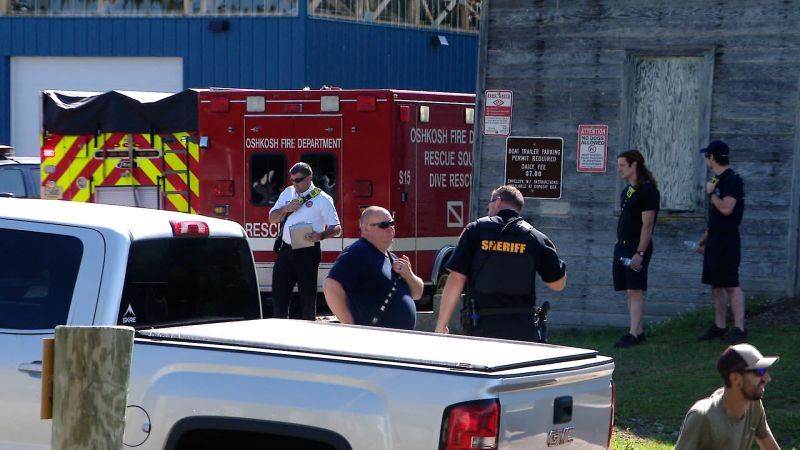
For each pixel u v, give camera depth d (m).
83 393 14.23
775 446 20.28
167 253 21.16
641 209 39.31
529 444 17.47
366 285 26.30
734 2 42.88
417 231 49.66
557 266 26.22
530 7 45.34
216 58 84.25
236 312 22.95
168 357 18.41
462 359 17.89
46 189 53.41
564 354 19.36
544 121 45.50
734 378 19.17
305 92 48.91
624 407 32.53
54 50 88.44
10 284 20.22
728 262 38.03
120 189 52.44
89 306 19.66
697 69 43.91
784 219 42.47
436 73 94.31
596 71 44.81
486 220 26.12
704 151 38.09
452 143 51.50
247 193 49.84
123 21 86.50
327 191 48.78
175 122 51.03
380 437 16.91
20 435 19.58
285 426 17.45
